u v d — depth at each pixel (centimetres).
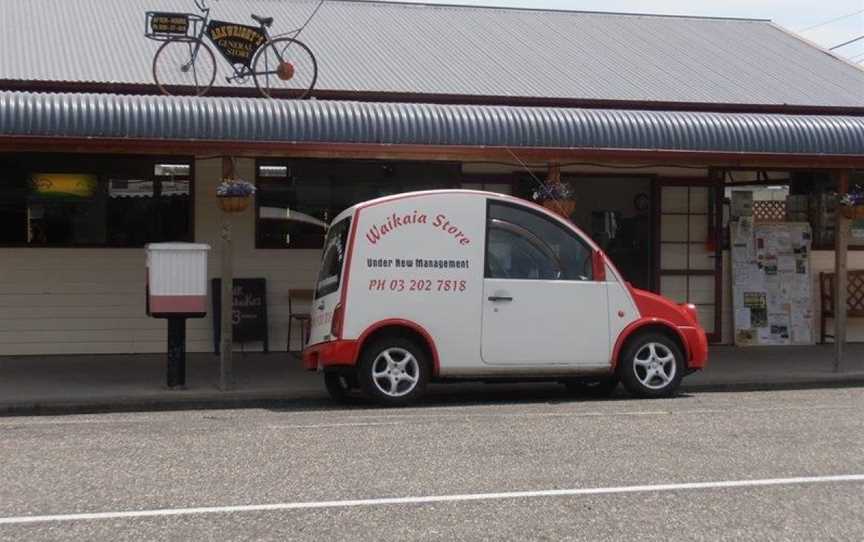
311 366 1160
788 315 1695
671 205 1694
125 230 1506
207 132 1184
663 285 1691
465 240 1102
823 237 1722
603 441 880
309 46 1672
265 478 746
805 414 1035
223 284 1198
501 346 1105
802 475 750
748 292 1686
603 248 1675
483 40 1823
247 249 1541
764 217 1733
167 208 1519
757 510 657
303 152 1222
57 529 617
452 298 1097
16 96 1153
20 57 1458
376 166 1580
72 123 1148
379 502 676
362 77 1534
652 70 1728
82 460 814
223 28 1420
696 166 1450
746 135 1338
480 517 640
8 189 1468
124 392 1175
